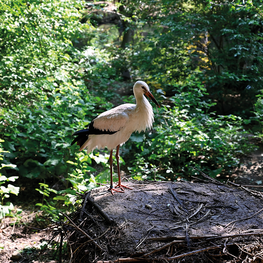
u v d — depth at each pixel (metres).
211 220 3.97
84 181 5.91
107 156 6.38
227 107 11.74
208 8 10.58
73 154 6.98
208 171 7.35
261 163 7.90
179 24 10.03
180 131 7.07
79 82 8.48
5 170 7.18
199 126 7.44
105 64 11.42
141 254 3.35
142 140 7.83
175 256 3.27
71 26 9.49
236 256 3.37
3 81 7.27
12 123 7.02
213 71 10.62
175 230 3.72
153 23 11.66
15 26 7.35
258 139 9.05
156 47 10.82
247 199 4.51
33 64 8.14
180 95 8.01
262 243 3.49
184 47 10.92
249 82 10.37
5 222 6.06
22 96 7.75
